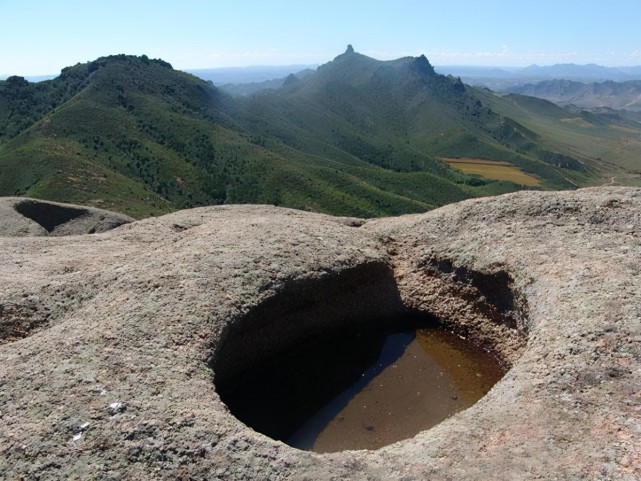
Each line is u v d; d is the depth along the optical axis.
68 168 106.62
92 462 8.78
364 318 17.09
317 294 15.92
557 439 8.61
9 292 15.20
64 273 17.06
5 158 110.75
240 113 194.00
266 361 14.88
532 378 10.41
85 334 12.12
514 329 15.01
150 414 9.61
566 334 11.30
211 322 12.73
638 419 8.71
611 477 7.71
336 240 18.16
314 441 12.25
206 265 14.93
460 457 8.65
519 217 17.69
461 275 16.95
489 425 9.34
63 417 9.55
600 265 13.64
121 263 16.55
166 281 14.16
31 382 10.56
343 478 8.45
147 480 8.55
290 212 24.92
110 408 9.71
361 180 143.75
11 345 12.55
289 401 13.77
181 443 9.10
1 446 9.09
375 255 17.91
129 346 11.55
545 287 13.57
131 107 152.75
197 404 10.08
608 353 10.35
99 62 170.38
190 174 130.12
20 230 29.47
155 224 23.27
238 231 17.89
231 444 9.14
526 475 7.99
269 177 130.88
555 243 15.64
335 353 15.93
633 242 14.90
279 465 8.76
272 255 15.90
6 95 156.00
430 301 17.31
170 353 11.52
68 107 140.50
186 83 185.38
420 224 19.67
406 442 9.72
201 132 148.88
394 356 15.77
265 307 14.38
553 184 185.50
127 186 109.88
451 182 161.62
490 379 14.41
